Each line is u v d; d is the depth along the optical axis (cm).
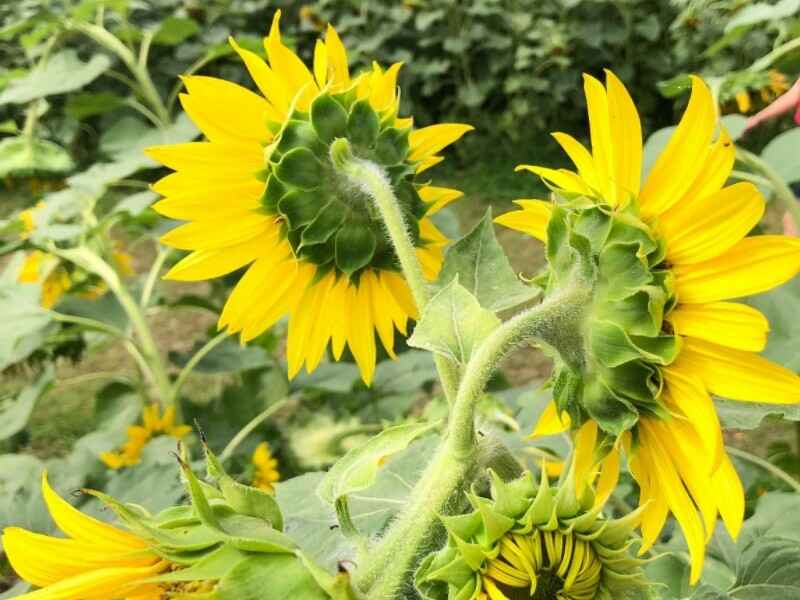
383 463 36
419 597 23
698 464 25
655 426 25
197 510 23
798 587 34
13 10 225
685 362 25
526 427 52
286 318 94
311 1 262
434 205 34
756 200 24
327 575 22
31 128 91
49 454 125
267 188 32
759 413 28
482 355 24
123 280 97
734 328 24
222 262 33
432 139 34
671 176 25
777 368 24
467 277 29
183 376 84
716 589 32
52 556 24
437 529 23
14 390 128
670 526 46
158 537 23
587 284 25
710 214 24
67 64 96
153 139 96
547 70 247
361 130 32
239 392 92
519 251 171
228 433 88
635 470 25
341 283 33
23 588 48
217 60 239
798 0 48
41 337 76
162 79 227
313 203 32
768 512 43
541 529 22
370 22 258
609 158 25
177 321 162
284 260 33
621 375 25
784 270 24
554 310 25
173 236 32
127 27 100
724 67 181
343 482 24
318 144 32
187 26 100
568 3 236
